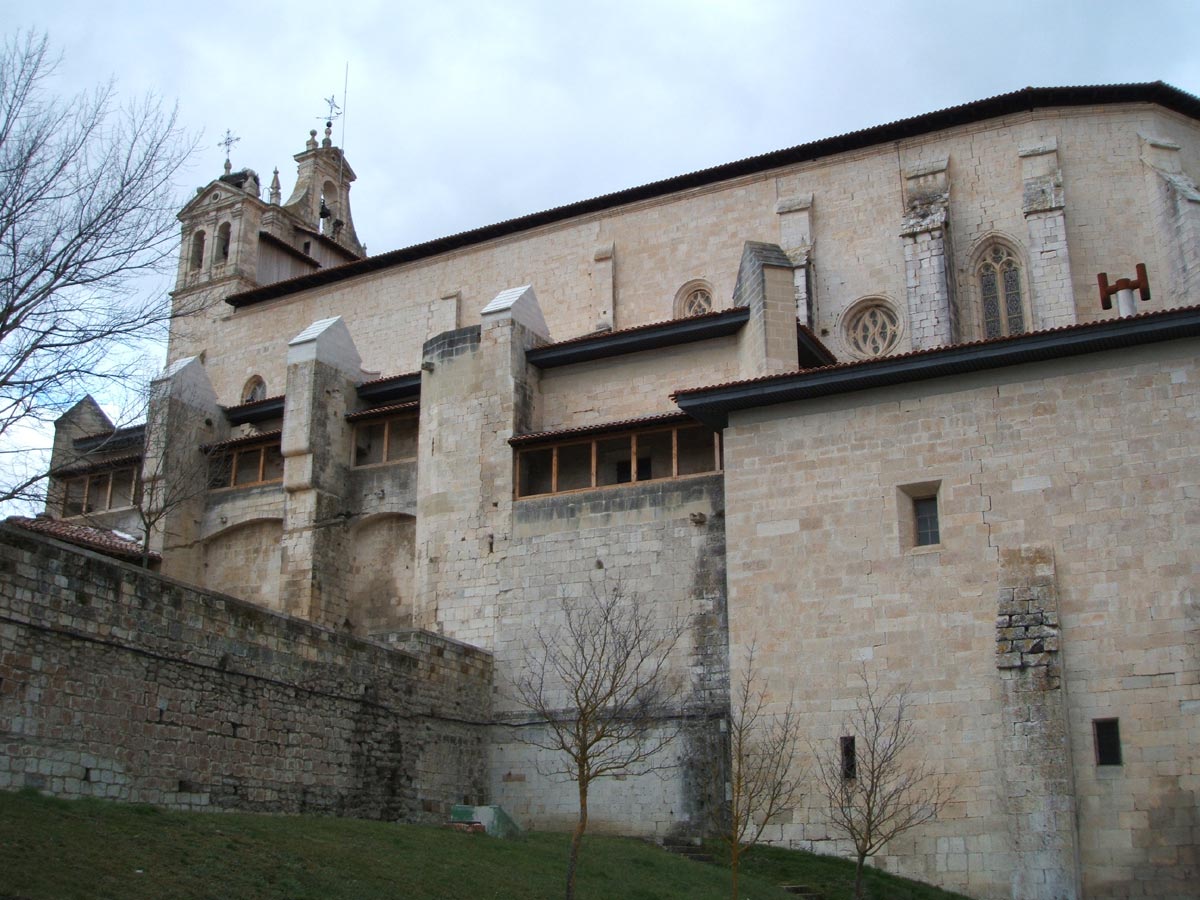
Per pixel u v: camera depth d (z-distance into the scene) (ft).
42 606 76.28
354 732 101.55
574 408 141.18
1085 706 96.17
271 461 160.86
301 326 197.77
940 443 106.52
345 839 81.25
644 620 119.44
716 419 118.11
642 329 136.67
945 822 97.04
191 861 67.51
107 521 162.09
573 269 175.11
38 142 91.56
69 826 67.77
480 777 119.55
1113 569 98.37
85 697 78.02
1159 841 91.61
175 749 83.66
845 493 108.78
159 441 157.69
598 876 87.35
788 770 103.71
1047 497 101.86
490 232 181.88
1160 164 146.41
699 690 114.73
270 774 91.45
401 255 188.44
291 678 95.20
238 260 217.36
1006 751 96.53
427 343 144.87
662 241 170.19
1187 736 92.89
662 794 112.68
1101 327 101.09
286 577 145.38
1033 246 144.66
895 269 154.81
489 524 131.64
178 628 85.51
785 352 125.59
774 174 165.17
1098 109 151.23
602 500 125.70
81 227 91.76
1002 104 151.84
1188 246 138.51
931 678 101.04
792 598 108.06
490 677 124.36
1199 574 95.86
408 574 144.77
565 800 116.98
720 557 118.21
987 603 101.04
